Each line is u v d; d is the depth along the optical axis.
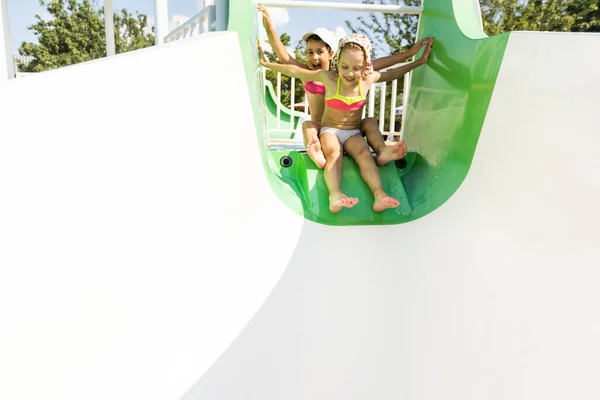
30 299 1.22
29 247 1.22
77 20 31.50
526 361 1.81
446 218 2.33
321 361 1.78
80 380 1.30
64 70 1.37
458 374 1.80
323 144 2.78
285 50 3.45
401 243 2.29
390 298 2.03
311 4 3.23
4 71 5.94
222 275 1.81
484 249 2.09
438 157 2.72
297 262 2.09
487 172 2.24
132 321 1.46
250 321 1.77
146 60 1.62
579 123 1.93
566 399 1.75
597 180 1.88
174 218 1.67
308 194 2.56
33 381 1.21
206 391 1.54
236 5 2.41
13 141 1.21
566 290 1.89
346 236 2.31
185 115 1.77
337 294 2.00
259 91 2.87
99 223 1.39
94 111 1.41
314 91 3.58
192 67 1.81
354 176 2.75
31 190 1.23
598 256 1.88
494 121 2.25
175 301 1.60
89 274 1.35
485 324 1.90
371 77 2.90
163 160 1.65
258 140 2.42
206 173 1.86
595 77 1.89
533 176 2.03
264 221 2.18
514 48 2.16
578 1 21.91
